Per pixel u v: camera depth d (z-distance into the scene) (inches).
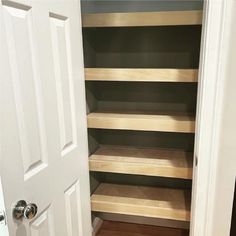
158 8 67.6
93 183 74.9
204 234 54.5
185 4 66.0
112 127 64.2
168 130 61.5
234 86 45.6
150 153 72.8
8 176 34.4
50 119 44.7
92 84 72.3
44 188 43.6
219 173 50.4
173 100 73.3
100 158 69.3
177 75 57.5
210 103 47.0
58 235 49.9
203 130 48.7
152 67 72.5
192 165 63.6
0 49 32.4
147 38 70.7
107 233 80.4
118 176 81.3
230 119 47.3
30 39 38.4
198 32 67.5
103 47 73.9
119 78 60.0
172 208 65.7
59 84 47.4
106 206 69.3
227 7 42.2
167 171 63.4
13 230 35.8
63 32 48.0
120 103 76.5
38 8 39.8
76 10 52.5
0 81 32.5
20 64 36.3
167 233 80.0
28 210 36.9
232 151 48.8
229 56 44.5
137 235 79.2
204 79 46.3
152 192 74.8
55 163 46.9
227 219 52.4
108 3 70.0
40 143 42.1
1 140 32.9
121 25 58.7
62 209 51.1
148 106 75.3
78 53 54.6
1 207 32.4
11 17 34.2
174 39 69.3
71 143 54.0
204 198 52.3
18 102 36.3
